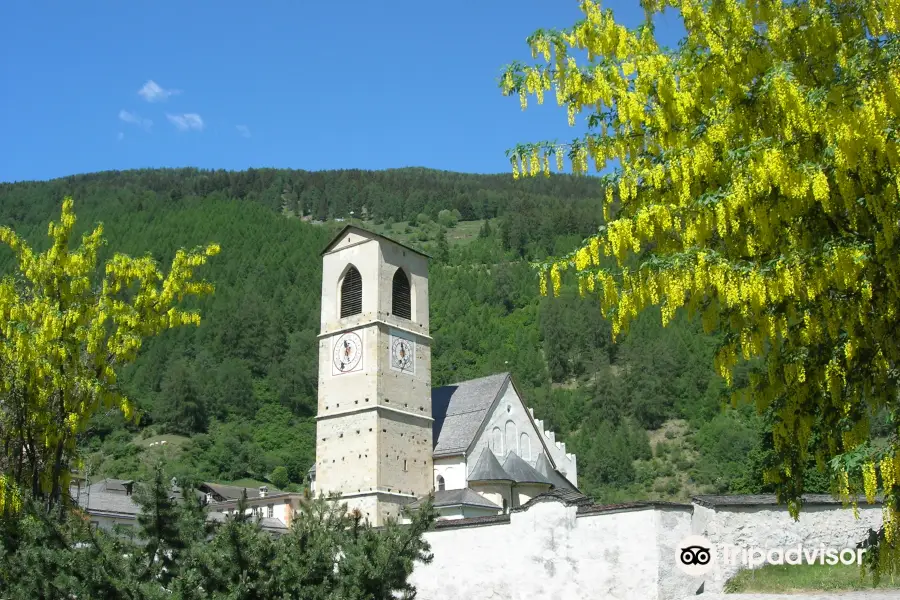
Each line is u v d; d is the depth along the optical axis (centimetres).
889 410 1655
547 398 13188
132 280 3372
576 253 1678
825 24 1634
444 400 5978
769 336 1645
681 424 12650
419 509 2188
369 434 5231
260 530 1992
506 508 5406
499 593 3016
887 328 1591
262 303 15162
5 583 1894
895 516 1526
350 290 5597
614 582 2844
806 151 1588
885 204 1525
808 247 1608
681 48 1805
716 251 1622
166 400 12212
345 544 2064
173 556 1892
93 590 1745
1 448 3088
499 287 17738
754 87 1661
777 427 1741
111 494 6512
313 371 13762
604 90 1809
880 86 1452
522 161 1900
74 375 3097
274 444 12344
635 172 1769
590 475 11175
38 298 3128
